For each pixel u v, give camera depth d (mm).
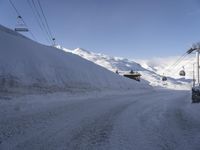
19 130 8883
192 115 14602
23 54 27297
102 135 8680
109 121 11664
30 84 23781
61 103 19516
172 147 7410
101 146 7266
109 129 9750
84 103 20703
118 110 16453
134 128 10102
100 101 23953
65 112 14250
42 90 24125
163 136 8805
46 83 26562
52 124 10336
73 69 37656
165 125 10984
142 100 27641
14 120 10766
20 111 13719
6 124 9781
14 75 22625
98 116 13180
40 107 16031
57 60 35062
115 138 8281
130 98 30828
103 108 17344
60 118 11953
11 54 25234
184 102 26297
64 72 33594
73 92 29391
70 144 7383
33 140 7637
